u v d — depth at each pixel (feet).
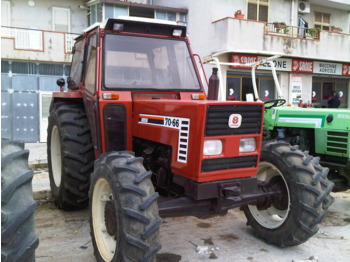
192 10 53.62
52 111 17.13
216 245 12.99
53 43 43.86
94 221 11.13
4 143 7.47
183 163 10.32
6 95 42.83
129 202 9.14
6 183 6.71
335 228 15.03
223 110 10.02
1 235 6.35
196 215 10.73
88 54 14.48
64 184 14.66
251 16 54.08
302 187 11.78
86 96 13.89
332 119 16.14
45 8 50.78
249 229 14.70
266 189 12.84
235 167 10.55
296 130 17.90
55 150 17.10
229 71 49.73
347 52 57.47
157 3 60.85
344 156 15.66
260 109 10.80
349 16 66.39
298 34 56.34
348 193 20.88
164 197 12.63
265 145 13.30
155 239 9.11
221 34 47.83
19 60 42.91
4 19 48.29
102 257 10.57
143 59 13.39
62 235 13.84
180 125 10.40
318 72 56.34
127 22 13.11
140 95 12.89
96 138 12.71
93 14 51.83
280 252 12.45
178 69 13.89
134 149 13.03
